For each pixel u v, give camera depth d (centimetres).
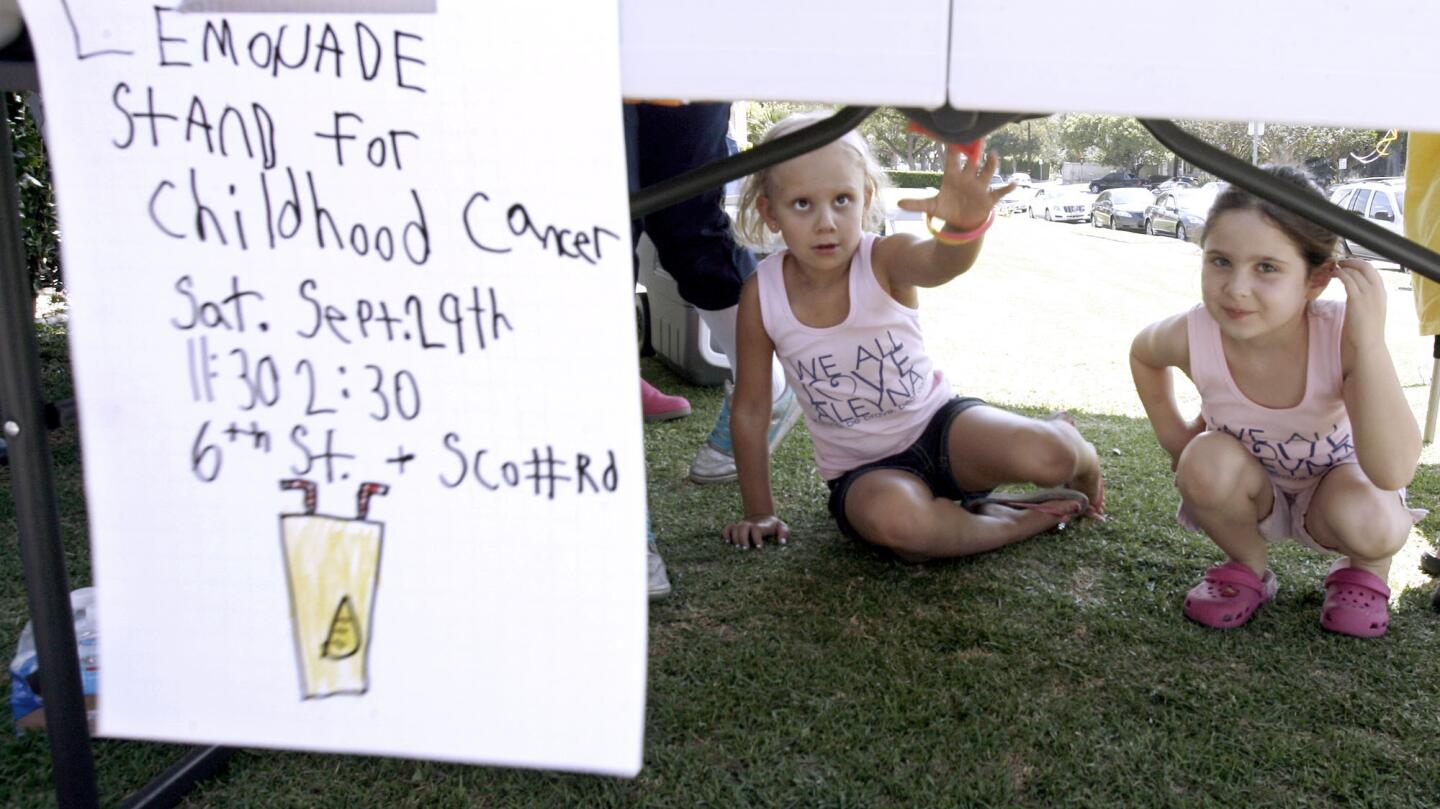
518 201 54
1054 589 146
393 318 56
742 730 109
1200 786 100
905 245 146
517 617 56
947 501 156
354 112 55
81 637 109
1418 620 136
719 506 186
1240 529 136
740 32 52
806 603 141
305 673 58
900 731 109
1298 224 116
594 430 55
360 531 57
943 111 63
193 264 57
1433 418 222
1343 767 102
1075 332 414
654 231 191
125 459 58
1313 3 50
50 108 56
